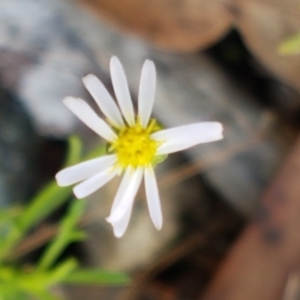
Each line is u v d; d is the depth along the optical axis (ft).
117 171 0.46
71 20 0.62
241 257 0.57
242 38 0.63
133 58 0.62
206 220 0.64
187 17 0.59
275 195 0.58
